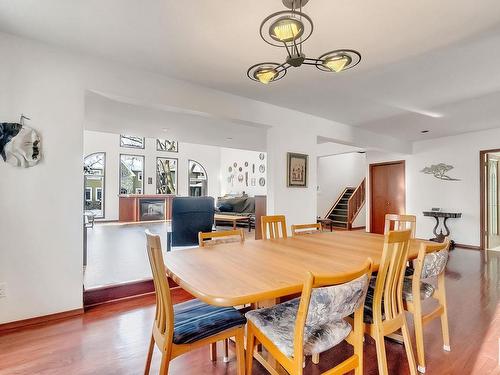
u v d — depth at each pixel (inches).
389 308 63.7
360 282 49.8
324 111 160.4
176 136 224.4
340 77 114.4
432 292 77.6
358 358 54.2
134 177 393.1
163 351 51.8
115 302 108.2
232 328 58.3
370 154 288.0
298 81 118.6
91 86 99.0
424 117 172.9
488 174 223.9
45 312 91.3
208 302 46.4
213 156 461.4
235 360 72.3
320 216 339.6
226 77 115.5
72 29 83.1
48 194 91.8
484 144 211.6
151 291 117.6
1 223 85.1
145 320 93.8
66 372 66.4
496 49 92.2
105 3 71.2
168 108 118.6
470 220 219.0
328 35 84.2
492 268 158.7
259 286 51.0
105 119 173.2
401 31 82.3
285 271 60.5
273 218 112.7
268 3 70.4
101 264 158.6
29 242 88.9
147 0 69.9
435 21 77.4
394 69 107.0
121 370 67.6
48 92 92.0
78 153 97.1
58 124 93.5
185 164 433.1
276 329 54.5
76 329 86.8
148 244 56.6
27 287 88.6
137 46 92.4
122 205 367.2
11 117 86.5
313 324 46.1
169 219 390.6
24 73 88.4
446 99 140.5
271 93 133.0
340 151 262.4
